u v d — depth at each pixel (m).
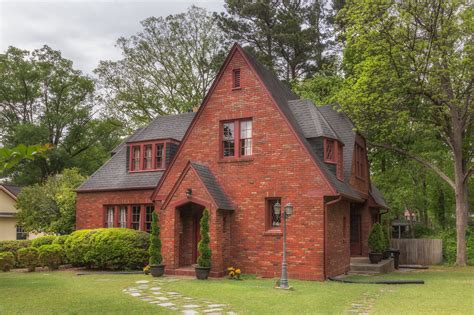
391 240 29.83
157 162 23.88
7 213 35.16
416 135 29.31
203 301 12.13
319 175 17.50
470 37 23.45
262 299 12.42
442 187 35.78
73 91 45.91
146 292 13.72
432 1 23.02
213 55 41.34
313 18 39.94
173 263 18.38
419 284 16.23
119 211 24.09
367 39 23.91
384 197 32.53
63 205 25.72
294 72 40.66
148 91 41.75
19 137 40.72
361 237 23.78
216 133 19.86
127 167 24.70
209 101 20.23
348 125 22.66
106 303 11.73
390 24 23.28
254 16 39.81
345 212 20.42
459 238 26.16
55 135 45.16
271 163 18.50
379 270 20.22
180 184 18.50
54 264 21.22
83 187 24.91
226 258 18.30
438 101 24.86
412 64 24.14
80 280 16.84
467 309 11.02
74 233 21.81
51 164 43.97
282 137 18.44
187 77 41.97
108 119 43.97
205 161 19.91
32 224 26.42
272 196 18.30
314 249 17.22
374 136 29.17
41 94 44.88
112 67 41.97
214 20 40.59
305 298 12.60
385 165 34.72
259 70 20.28
